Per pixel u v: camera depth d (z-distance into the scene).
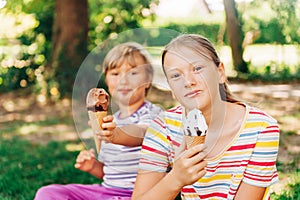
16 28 10.02
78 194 2.98
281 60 10.69
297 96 8.56
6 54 9.73
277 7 10.43
